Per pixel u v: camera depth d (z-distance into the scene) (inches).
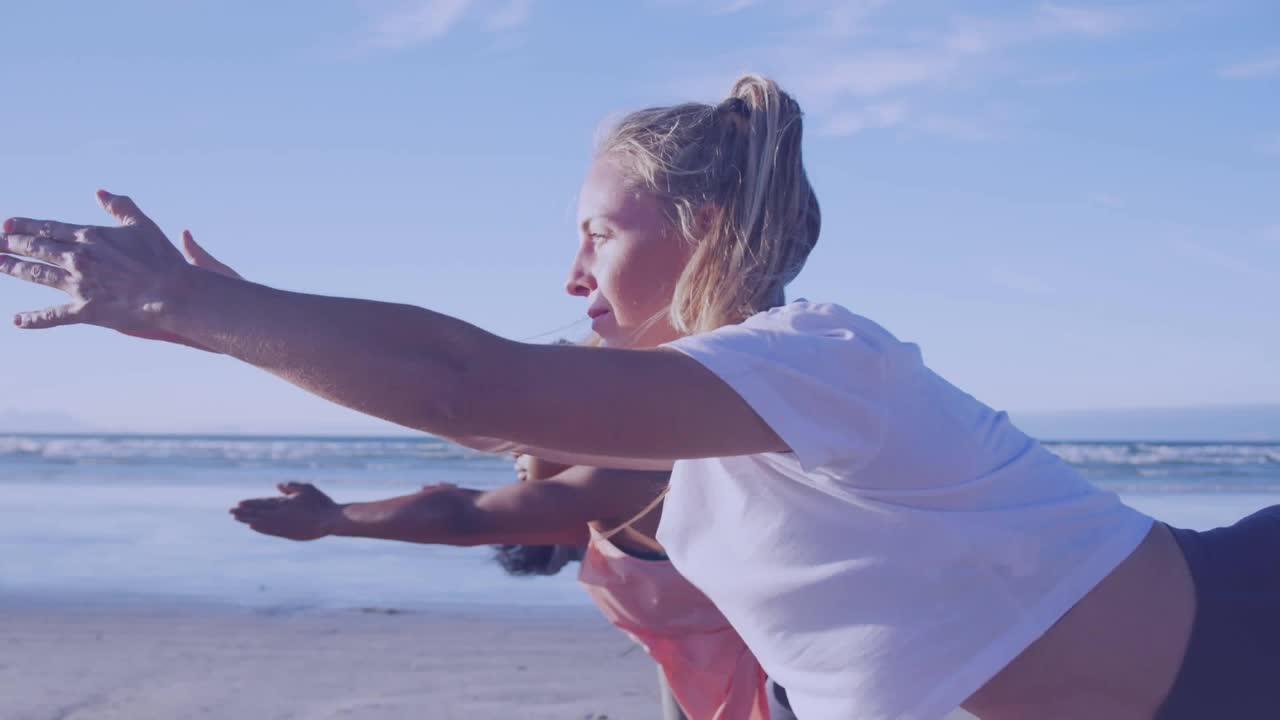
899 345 49.3
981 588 48.6
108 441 1433.3
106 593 302.2
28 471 956.6
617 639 233.1
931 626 48.6
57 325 40.1
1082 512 50.4
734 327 47.6
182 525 470.3
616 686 187.6
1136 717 49.2
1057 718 50.0
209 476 911.7
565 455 59.8
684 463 53.4
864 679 48.8
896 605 48.8
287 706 173.5
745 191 60.6
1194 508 637.3
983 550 48.3
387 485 848.9
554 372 41.3
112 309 39.8
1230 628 49.1
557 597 294.0
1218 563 50.5
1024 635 48.3
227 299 39.8
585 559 85.9
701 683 81.7
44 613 270.5
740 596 51.8
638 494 82.5
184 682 190.5
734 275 60.0
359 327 39.7
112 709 170.2
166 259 40.6
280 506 86.8
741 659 80.7
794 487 49.4
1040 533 49.1
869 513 48.4
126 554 380.8
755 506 50.1
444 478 913.5
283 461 1073.5
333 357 39.2
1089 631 48.8
